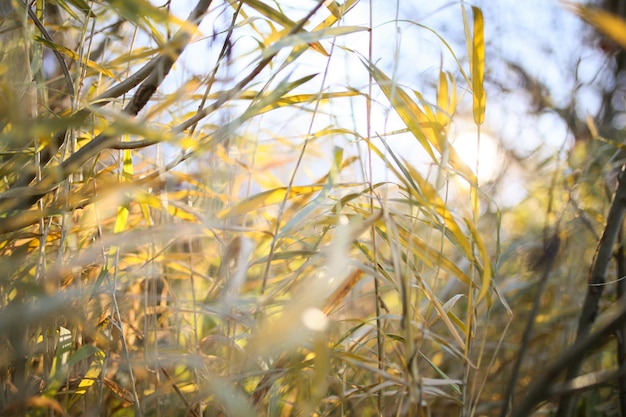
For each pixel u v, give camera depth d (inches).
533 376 45.7
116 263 34.4
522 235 62.6
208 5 28.0
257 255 45.6
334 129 33.6
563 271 53.9
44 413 33.0
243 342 42.9
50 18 48.8
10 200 31.0
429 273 56.9
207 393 30.1
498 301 53.4
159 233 32.9
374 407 38.5
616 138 56.1
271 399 36.6
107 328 38.8
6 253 36.2
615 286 50.4
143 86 29.1
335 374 38.0
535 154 67.7
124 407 37.8
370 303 57.9
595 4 51.5
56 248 39.9
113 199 34.7
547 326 51.4
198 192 41.6
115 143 29.9
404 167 30.2
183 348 37.8
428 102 30.7
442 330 53.0
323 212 35.1
